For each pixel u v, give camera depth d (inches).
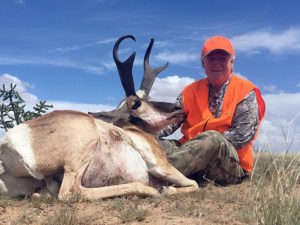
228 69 67.6
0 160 52.6
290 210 38.2
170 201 50.1
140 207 45.8
